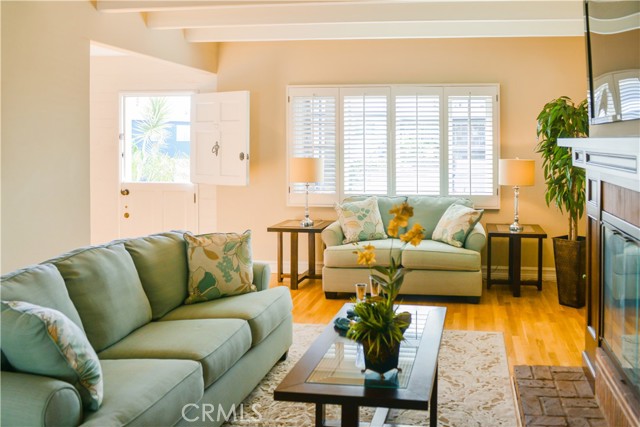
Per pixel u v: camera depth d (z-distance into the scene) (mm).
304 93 6805
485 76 6496
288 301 4008
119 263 3176
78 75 4625
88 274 2902
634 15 2377
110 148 7344
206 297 3732
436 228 6078
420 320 3326
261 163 7004
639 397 2398
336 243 5938
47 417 1953
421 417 3127
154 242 3652
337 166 6793
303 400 2291
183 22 5531
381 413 3082
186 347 2826
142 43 5461
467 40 6504
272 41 6859
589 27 3088
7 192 3998
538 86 6406
